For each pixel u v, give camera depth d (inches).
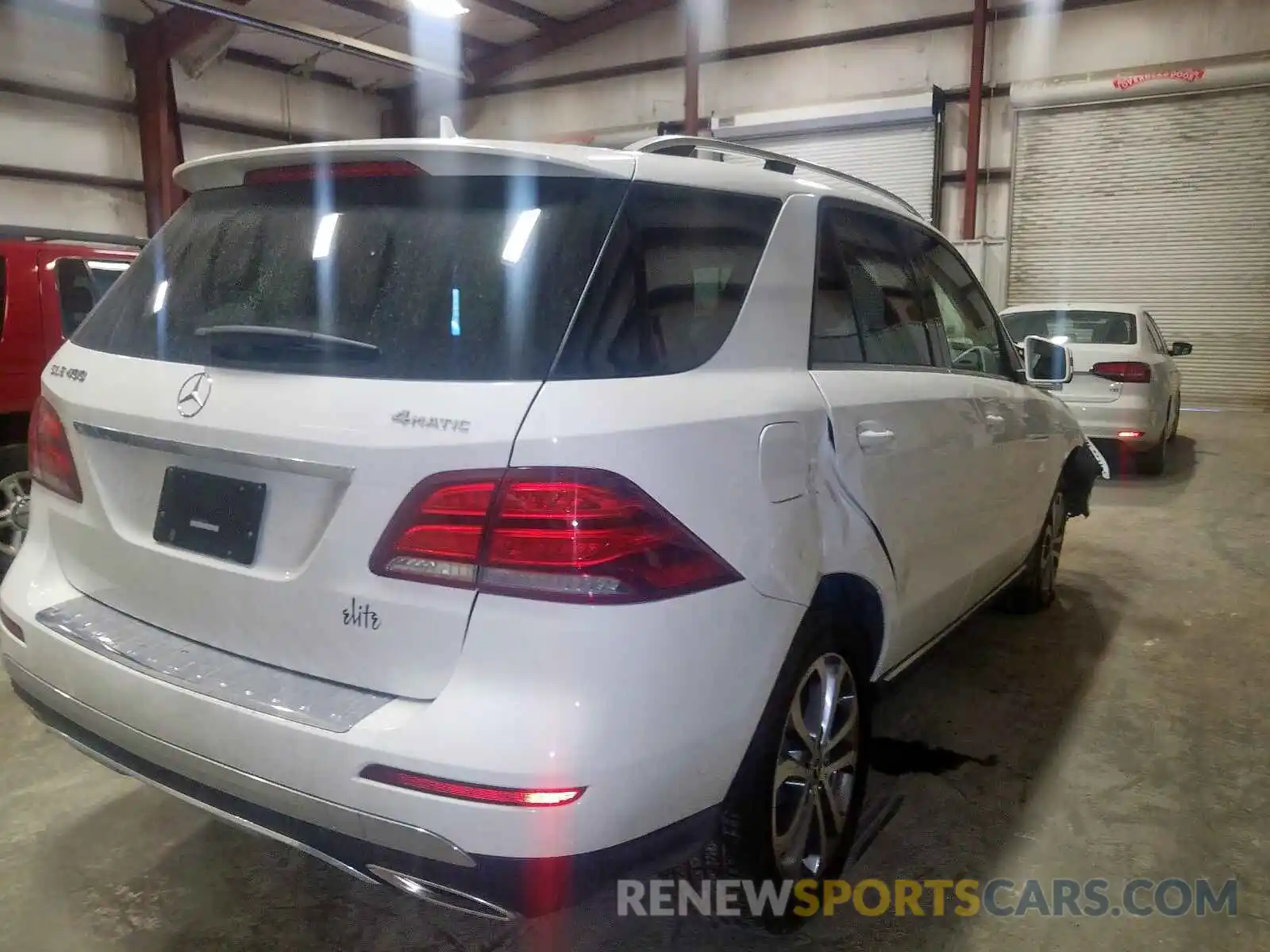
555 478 56.0
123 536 71.9
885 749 115.4
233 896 86.0
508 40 542.3
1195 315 418.0
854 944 79.9
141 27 427.2
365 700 59.6
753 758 69.7
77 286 175.5
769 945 79.6
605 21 518.3
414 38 498.3
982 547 115.9
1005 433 117.7
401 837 56.8
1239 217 401.7
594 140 538.6
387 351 62.2
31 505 82.9
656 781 59.2
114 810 99.6
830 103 468.4
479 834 55.1
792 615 69.9
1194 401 426.6
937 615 105.9
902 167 462.0
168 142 436.5
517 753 54.7
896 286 99.3
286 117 515.2
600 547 56.4
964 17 439.5
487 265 63.7
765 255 76.6
